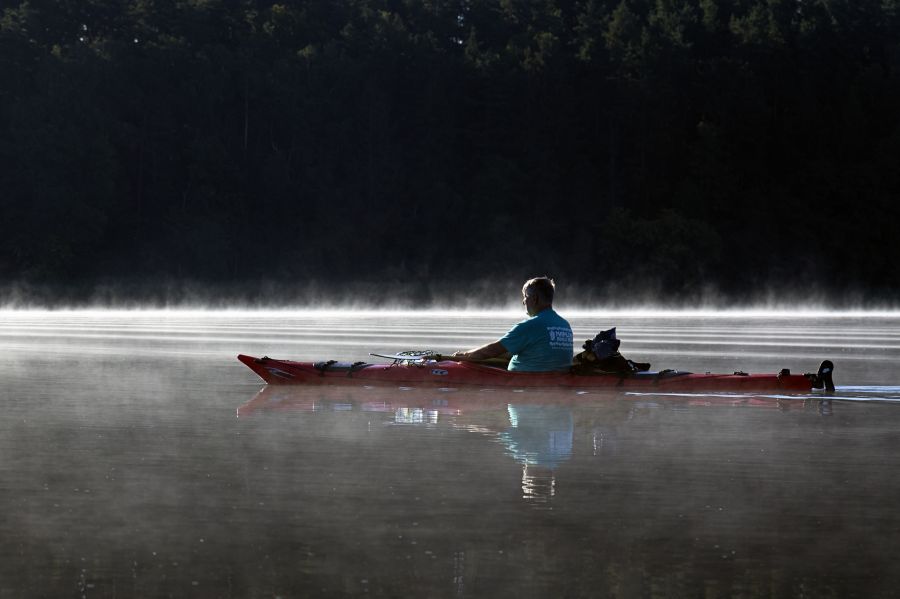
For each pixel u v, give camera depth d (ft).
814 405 47.47
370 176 446.19
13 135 401.08
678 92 474.49
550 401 48.39
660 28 501.15
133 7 469.57
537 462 30.55
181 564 19.72
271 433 36.83
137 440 34.94
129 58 431.02
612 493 25.94
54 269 382.42
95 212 388.98
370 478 27.81
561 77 468.75
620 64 483.51
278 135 452.35
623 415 43.09
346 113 457.68
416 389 53.72
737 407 46.24
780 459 31.27
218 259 409.28
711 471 29.17
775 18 515.09
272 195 434.30
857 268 444.96
